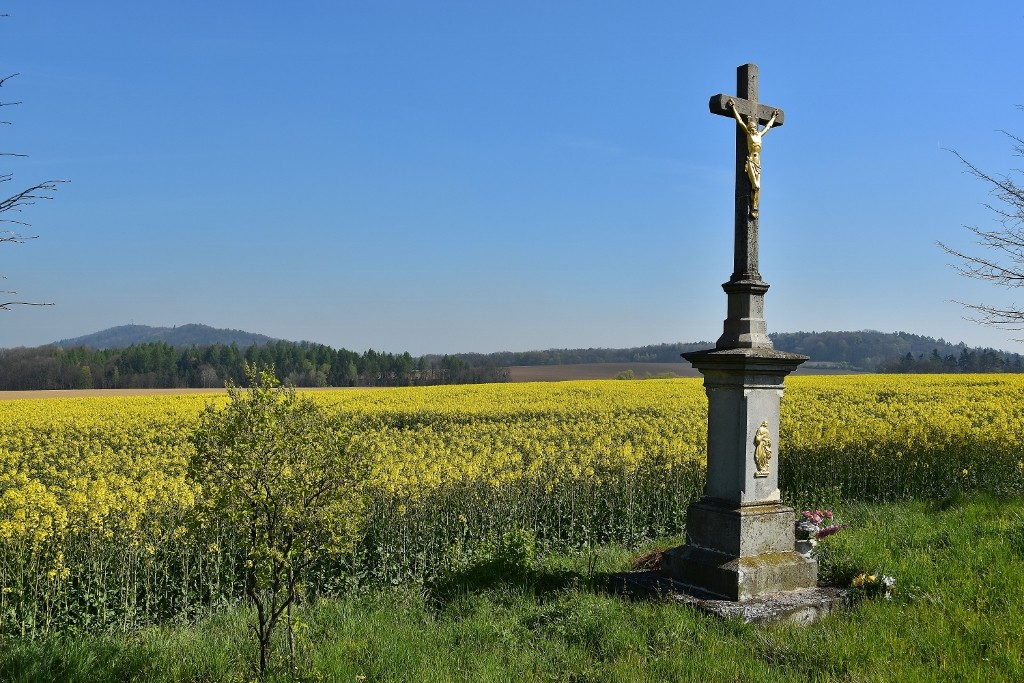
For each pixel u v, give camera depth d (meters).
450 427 22.92
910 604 7.61
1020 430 18.47
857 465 15.90
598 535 13.89
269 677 6.27
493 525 13.17
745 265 8.44
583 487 14.59
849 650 6.45
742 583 7.77
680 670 6.32
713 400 8.52
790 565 8.14
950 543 9.41
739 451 8.21
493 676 6.30
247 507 6.08
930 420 19.70
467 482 13.84
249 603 9.18
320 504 6.38
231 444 6.13
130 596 10.19
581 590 8.59
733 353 8.07
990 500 11.85
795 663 6.43
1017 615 6.86
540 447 17.20
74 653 7.03
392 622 7.99
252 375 6.35
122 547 10.83
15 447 20.98
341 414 7.31
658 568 9.34
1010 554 8.65
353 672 6.44
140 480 15.25
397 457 15.59
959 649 6.38
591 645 6.99
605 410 27.38
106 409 30.16
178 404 32.03
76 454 19.70
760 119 8.71
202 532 6.39
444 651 6.95
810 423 20.19
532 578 9.41
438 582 10.56
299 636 6.75
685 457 15.94
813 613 7.58
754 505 8.20
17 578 9.73
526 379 82.44
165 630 8.70
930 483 15.12
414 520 12.33
